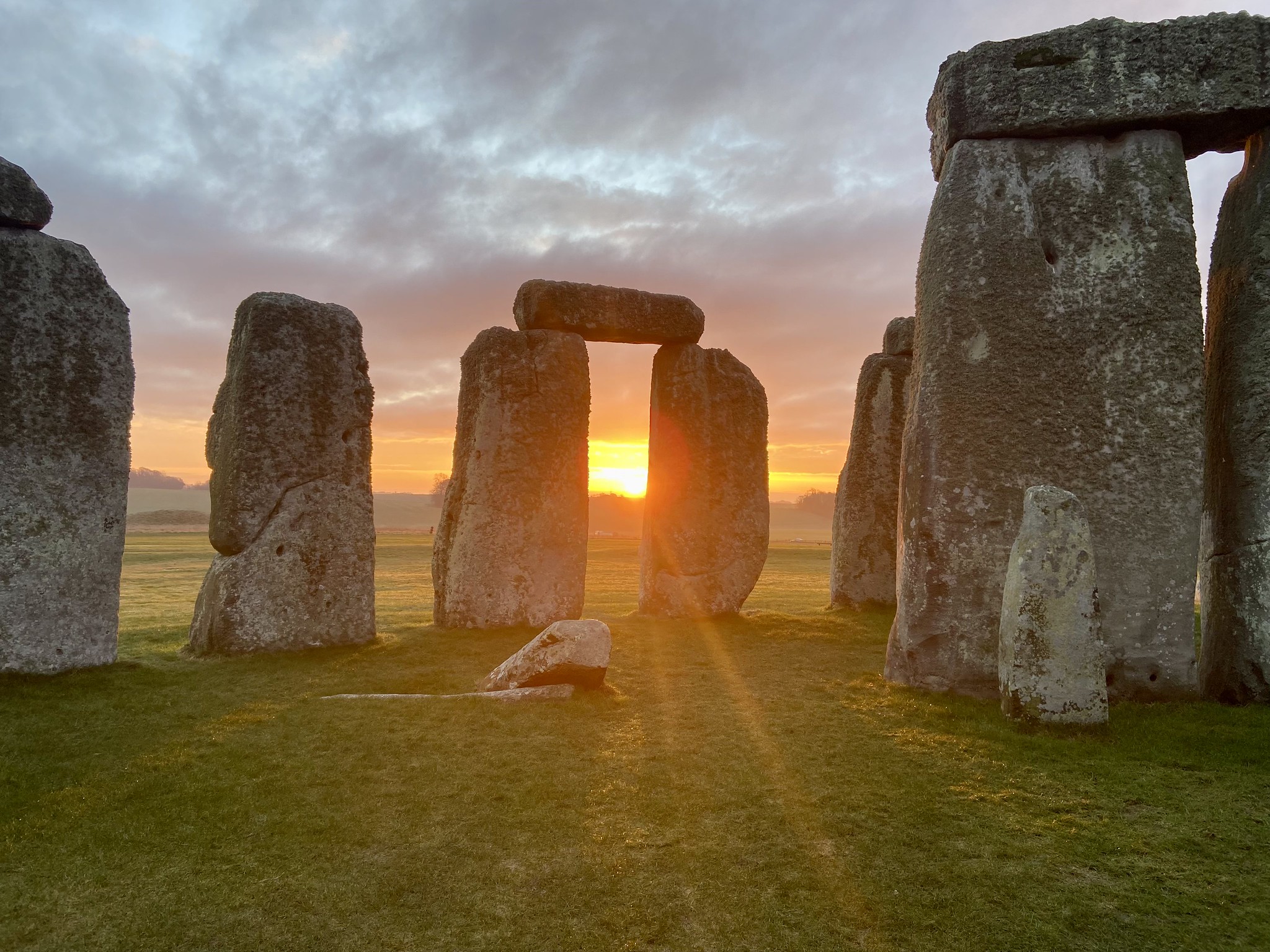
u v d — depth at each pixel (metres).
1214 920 3.68
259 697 7.41
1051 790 5.09
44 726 6.39
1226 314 7.74
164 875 4.10
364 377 10.42
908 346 14.02
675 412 13.11
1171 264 7.47
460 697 7.20
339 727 6.38
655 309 12.80
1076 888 3.94
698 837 4.50
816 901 3.85
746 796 5.04
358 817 4.74
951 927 3.64
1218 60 7.41
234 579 9.42
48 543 7.92
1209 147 8.01
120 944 3.56
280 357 9.78
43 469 7.91
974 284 7.72
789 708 7.11
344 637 10.02
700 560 12.99
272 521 9.64
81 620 8.09
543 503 11.67
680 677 8.41
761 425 13.60
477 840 4.47
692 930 3.65
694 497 13.05
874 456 13.85
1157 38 7.52
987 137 7.84
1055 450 7.50
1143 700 7.24
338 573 10.03
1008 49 7.74
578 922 3.71
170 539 38.75
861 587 13.79
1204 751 5.77
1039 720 6.20
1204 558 7.87
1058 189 7.71
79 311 8.16
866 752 5.84
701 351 13.28
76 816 4.73
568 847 4.39
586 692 7.44
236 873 4.12
